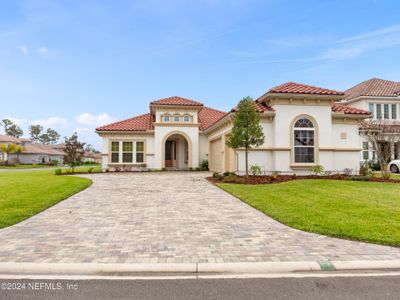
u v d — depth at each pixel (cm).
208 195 1094
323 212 753
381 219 674
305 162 1641
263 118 1648
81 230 630
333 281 396
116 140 2467
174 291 366
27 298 349
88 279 404
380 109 2817
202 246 525
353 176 1505
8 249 506
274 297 349
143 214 787
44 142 10462
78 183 1405
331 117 1695
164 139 2448
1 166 4744
